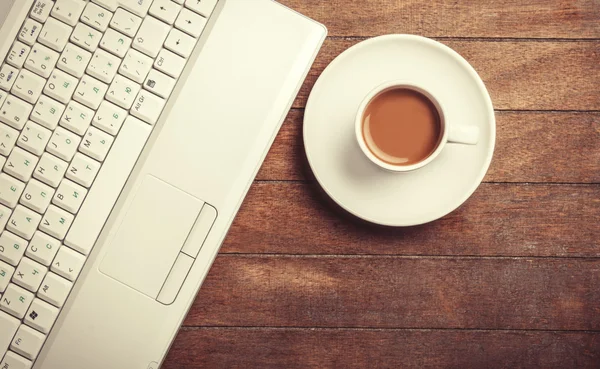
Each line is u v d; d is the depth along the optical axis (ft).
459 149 2.18
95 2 1.90
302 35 1.98
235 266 2.36
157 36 1.92
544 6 2.36
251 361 2.35
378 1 2.36
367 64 2.20
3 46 1.89
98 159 1.92
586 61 2.36
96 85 1.91
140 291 1.97
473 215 2.37
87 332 1.96
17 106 1.89
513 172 2.37
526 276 2.37
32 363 1.92
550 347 2.36
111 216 1.96
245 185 1.99
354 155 2.20
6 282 1.90
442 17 2.36
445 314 2.36
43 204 1.90
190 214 1.98
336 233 2.37
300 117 2.35
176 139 1.97
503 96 2.37
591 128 2.36
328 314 2.36
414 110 2.07
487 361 2.35
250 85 1.98
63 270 1.91
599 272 2.36
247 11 1.97
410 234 2.37
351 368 2.35
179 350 2.35
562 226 2.36
